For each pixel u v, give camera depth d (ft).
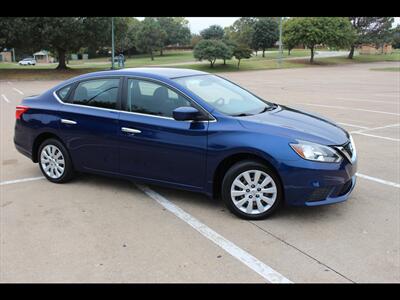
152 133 16.60
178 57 250.16
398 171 21.01
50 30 117.29
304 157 14.35
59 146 19.34
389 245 13.28
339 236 13.94
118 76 18.03
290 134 14.80
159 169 16.83
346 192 15.35
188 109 15.38
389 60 205.16
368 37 209.36
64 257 12.86
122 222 15.35
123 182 19.84
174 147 16.17
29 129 20.13
